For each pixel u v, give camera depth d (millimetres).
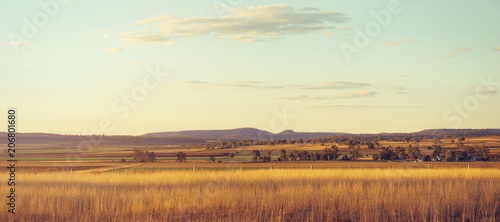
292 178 21188
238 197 13047
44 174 24562
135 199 13055
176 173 24766
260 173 23688
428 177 19734
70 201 13219
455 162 45656
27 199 12883
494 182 16203
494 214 10602
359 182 17344
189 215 11469
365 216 10250
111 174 25297
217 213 11750
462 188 13391
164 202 12453
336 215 11125
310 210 11898
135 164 61562
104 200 13008
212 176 22266
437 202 11484
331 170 25984
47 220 11180
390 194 12766
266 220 10766
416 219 10164
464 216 10531
